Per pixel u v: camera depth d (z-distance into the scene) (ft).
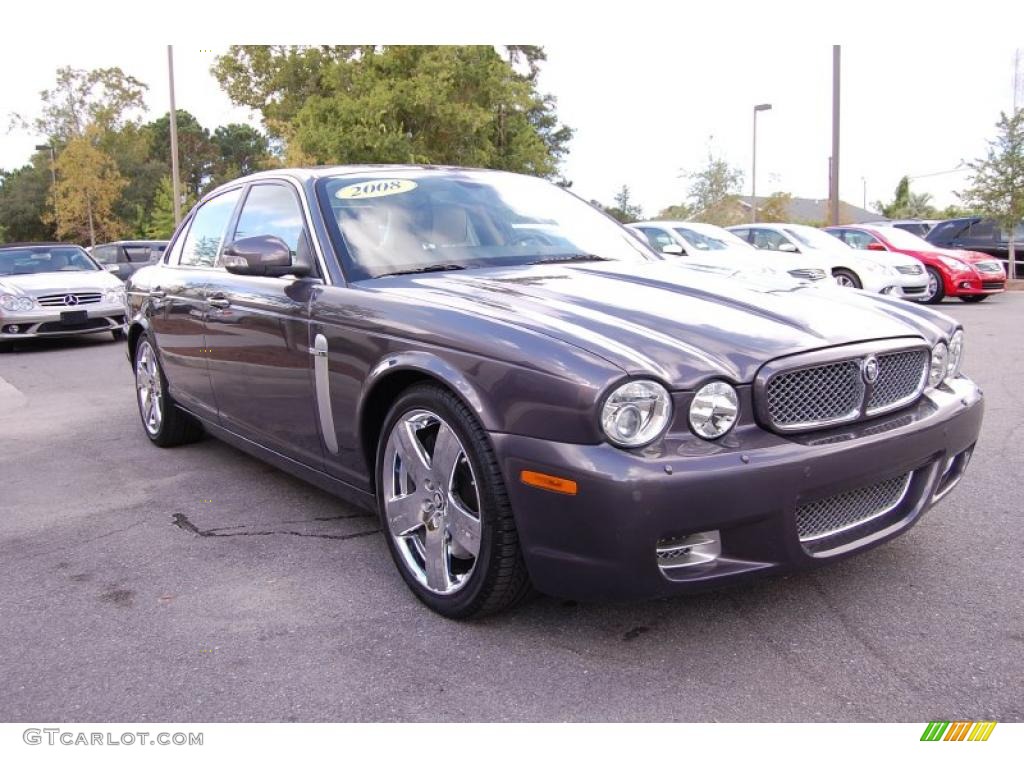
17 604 10.28
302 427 11.64
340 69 76.33
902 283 40.63
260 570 11.04
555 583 8.23
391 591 10.27
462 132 74.33
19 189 192.13
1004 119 56.80
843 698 7.72
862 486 8.50
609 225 13.84
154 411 17.66
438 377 8.88
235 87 97.09
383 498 10.12
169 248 16.98
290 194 12.62
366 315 10.09
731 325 8.89
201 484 14.93
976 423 10.11
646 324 8.85
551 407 7.91
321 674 8.42
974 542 11.09
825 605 9.47
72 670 8.66
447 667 8.46
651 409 7.76
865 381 8.76
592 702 7.80
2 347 38.32
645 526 7.55
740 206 121.29
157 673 8.55
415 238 11.81
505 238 12.34
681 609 9.48
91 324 37.29
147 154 185.26
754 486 7.79
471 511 9.06
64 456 17.38
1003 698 7.64
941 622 9.02
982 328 33.14
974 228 61.11
